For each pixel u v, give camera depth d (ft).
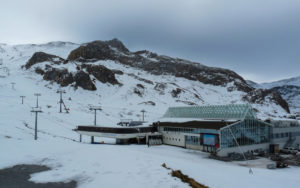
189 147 157.28
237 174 82.07
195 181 62.08
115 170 72.74
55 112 270.87
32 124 199.62
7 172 78.13
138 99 466.70
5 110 233.14
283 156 143.84
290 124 184.96
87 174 72.08
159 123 185.78
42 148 115.85
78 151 107.04
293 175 93.30
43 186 64.39
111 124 252.42
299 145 182.39
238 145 138.51
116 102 433.07
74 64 595.47
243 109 155.63
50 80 492.13
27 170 80.64
